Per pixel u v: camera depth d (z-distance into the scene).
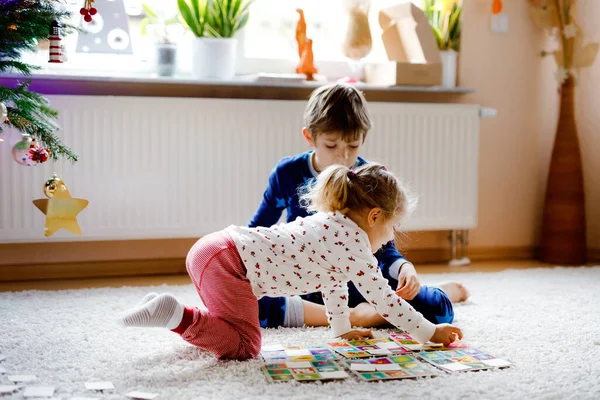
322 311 1.89
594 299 2.27
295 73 2.97
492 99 3.18
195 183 2.69
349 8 2.94
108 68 2.79
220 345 1.53
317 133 1.82
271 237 1.61
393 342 1.70
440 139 2.98
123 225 2.63
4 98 2.04
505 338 1.77
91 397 1.31
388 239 1.66
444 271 2.89
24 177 2.49
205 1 2.78
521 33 3.20
